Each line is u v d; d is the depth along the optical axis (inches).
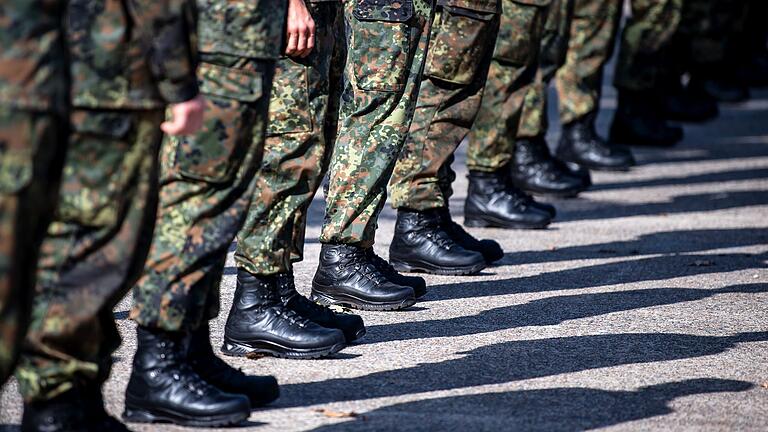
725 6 1114.1
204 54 335.9
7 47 239.5
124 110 284.5
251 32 337.4
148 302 334.3
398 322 480.7
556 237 675.4
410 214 573.3
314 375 401.1
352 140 476.4
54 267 286.2
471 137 680.4
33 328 287.1
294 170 403.2
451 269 569.9
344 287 493.7
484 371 414.9
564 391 395.5
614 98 1262.3
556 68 771.4
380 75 465.4
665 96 1146.7
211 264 338.0
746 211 778.2
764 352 457.4
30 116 241.4
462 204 756.6
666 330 485.7
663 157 969.5
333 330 420.8
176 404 338.3
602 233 691.4
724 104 1268.5
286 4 353.1
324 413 360.2
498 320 490.9
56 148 249.3
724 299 546.6
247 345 417.1
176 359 341.4
